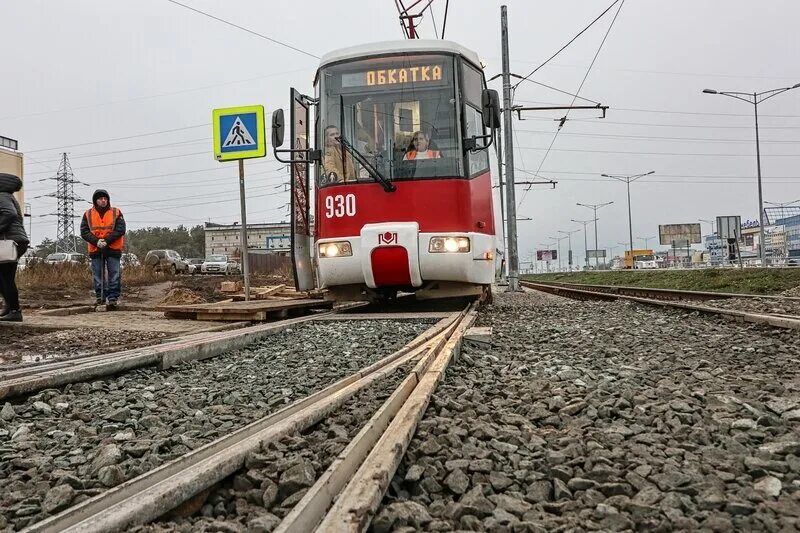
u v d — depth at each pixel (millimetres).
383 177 9258
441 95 9391
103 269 11094
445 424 2959
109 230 11023
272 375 5066
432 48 9516
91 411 3771
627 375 4418
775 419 3115
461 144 9281
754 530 1905
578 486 2240
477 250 9344
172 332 7480
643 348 5883
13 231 8086
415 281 9203
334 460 2273
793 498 2135
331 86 9633
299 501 2033
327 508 1964
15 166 33844
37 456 2885
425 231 9086
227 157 10672
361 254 9164
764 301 11680
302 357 5984
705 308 8938
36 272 20547
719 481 2273
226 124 10625
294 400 4125
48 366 4840
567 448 2648
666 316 9117
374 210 9219
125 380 4824
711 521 1922
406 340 6941
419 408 3018
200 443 3098
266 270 51000
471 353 5613
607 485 2215
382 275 9172
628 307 11172
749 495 2137
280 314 10023
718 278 23109
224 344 6410
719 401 3512
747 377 4293
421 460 2473
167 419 3627
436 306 11906
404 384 3641
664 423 3109
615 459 2543
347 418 3203
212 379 4961
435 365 4336
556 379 4348
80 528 1759
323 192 9477
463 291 9750
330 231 9383
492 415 3283
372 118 9453
